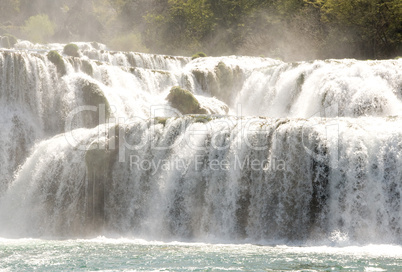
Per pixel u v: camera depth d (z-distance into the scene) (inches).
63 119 1961.1
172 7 4503.0
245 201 1485.0
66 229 1638.8
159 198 1589.6
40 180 1724.9
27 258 1150.3
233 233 1486.2
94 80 2015.3
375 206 1368.1
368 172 1382.9
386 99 1923.0
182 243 1407.5
